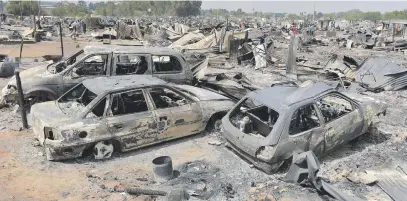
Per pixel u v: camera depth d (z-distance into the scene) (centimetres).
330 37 4453
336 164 724
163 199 578
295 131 717
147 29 4053
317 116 715
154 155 758
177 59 1093
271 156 656
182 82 1097
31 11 8969
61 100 819
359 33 4378
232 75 1314
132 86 764
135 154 760
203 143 823
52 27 4384
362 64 1548
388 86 1417
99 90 742
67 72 990
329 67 1680
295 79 1555
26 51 2298
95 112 732
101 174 672
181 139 838
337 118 738
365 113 779
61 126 682
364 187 632
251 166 711
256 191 612
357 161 736
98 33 3606
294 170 633
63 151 693
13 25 5209
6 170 674
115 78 839
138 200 581
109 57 1016
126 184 632
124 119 730
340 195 579
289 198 589
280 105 704
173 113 790
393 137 870
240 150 718
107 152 728
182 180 647
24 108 880
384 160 738
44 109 764
